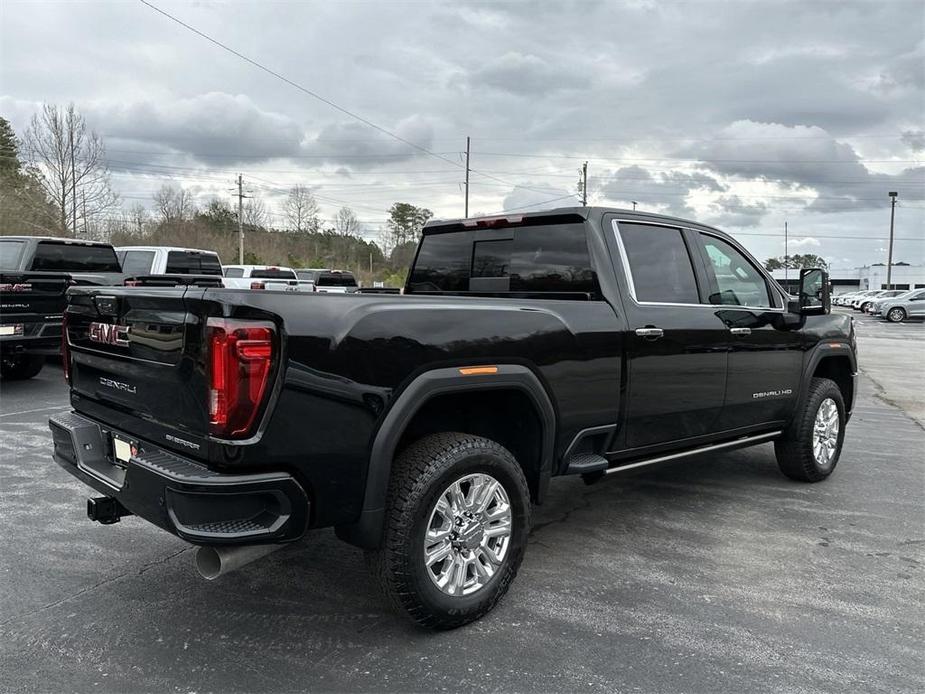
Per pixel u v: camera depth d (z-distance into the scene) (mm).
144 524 4574
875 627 3301
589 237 4051
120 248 15367
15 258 10789
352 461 2875
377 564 3041
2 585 3662
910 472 6156
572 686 2797
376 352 2914
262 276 20094
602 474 4109
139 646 3076
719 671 2912
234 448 2615
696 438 4566
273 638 3156
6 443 6605
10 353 9203
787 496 5371
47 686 2766
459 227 4793
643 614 3408
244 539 2617
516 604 3510
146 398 3027
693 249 4617
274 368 2658
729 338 4625
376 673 2877
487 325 3314
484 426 3709
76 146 41219
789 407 5320
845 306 59219
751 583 3783
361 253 83438
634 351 4004
